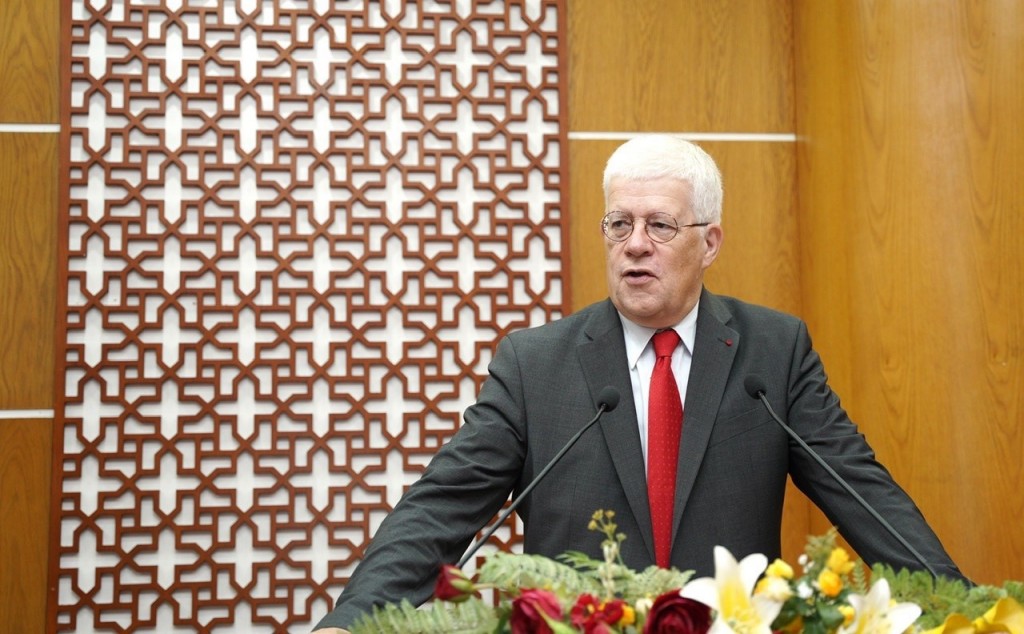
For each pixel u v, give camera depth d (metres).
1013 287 2.41
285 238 3.07
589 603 0.88
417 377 3.09
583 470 1.70
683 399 1.78
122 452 2.96
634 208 1.73
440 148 3.17
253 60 3.12
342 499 3.04
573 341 1.83
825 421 1.71
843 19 2.93
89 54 3.06
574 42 3.24
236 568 2.97
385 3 3.17
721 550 0.89
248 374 3.02
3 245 2.97
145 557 2.94
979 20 2.53
